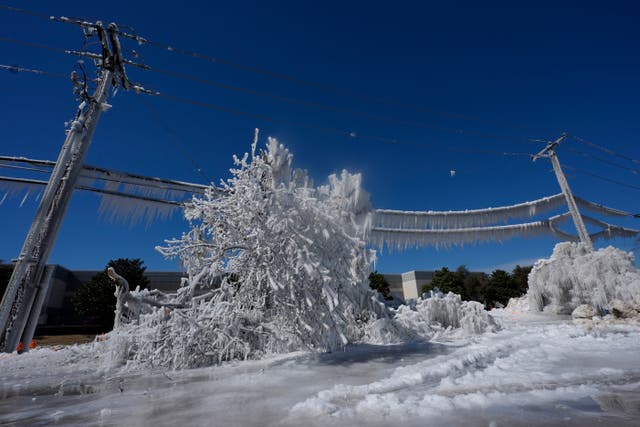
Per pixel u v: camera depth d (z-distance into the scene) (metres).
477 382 2.80
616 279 12.38
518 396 2.38
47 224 8.27
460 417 1.97
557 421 1.85
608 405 2.13
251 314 5.30
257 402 2.49
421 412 2.09
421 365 3.65
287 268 4.97
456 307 8.64
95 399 2.78
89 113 9.57
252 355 4.95
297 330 5.01
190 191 12.34
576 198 21.89
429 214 18.06
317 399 2.37
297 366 4.00
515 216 19.92
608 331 6.73
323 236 5.29
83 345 6.24
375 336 6.28
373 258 7.05
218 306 5.18
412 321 7.21
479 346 5.23
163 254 5.42
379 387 2.73
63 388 3.31
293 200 5.23
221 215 5.34
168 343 4.64
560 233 22.03
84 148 9.31
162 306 5.43
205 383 3.28
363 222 6.84
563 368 3.35
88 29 9.88
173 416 2.20
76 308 27.78
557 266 14.38
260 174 5.45
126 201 11.32
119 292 5.53
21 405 2.63
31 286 7.75
